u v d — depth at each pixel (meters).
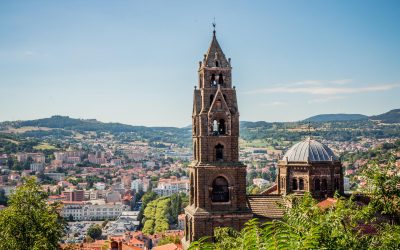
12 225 68.56
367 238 35.25
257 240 23.97
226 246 35.44
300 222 32.53
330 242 30.52
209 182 81.44
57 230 72.06
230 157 82.75
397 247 33.72
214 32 85.00
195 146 85.69
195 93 84.31
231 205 81.94
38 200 72.81
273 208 87.25
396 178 41.41
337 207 37.28
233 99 83.88
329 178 99.06
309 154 99.62
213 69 83.50
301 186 99.81
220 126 83.75
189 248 25.16
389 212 41.47
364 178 43.12
